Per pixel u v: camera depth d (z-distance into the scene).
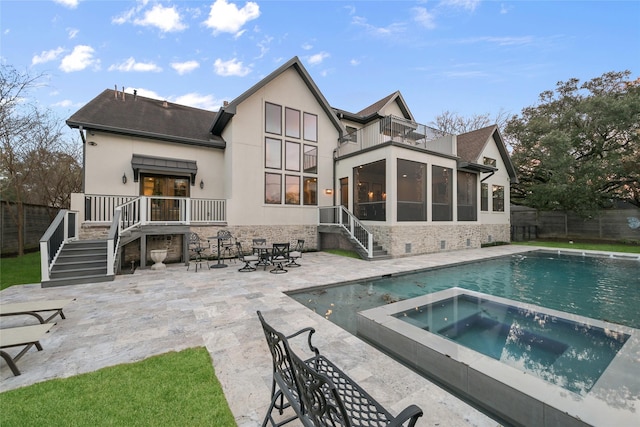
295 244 12.39
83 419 2.10
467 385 2.58
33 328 3.20
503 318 4.50
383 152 10.91
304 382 1.63
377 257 10.13
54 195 14.51
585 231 17.08
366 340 3.96
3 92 9.73
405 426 2.02
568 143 15.05
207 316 4.45
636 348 2.85
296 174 12.61
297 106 12.77
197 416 2.14
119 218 7.80
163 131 11.15
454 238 13.12
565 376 2.91
